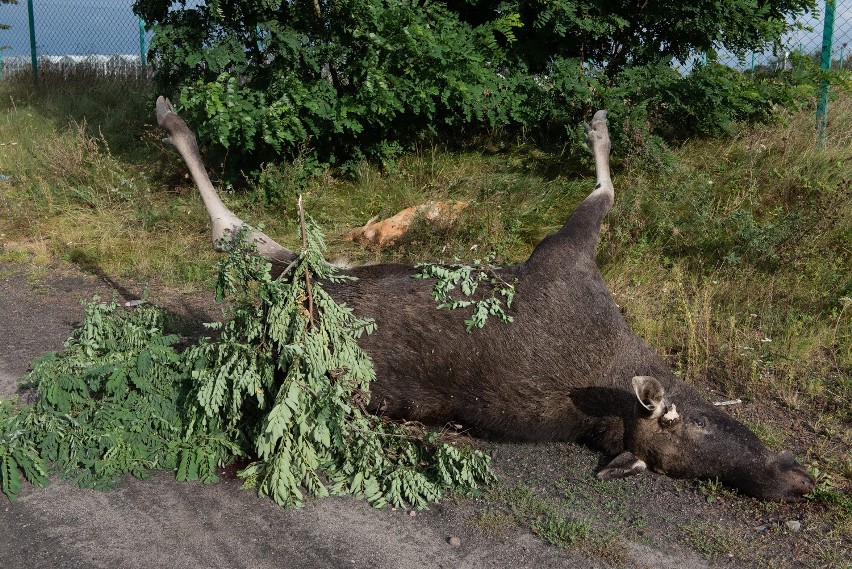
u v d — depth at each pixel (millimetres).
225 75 7637
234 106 7551
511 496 3773
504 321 4066
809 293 5863
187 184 8812
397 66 7980
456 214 7164
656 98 7926
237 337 3912
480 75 7988
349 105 7852
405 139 8680
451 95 8047
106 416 3930
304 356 3643
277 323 3742
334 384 3811
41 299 6352
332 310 3846
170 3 8430
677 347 5406
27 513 3584
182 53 7938
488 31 8039
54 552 3314
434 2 8625
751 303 5828
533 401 4043
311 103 7738
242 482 3869
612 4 8641
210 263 7000
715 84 7848
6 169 9664
